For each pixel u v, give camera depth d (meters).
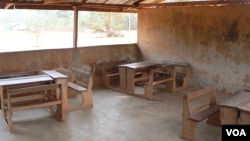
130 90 6.13
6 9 5.60
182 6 6.70
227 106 3.28
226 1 5.88
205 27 6.35
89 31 10.42
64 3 6.17
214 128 4.29
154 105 5.39
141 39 7.75
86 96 5.12
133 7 7.52
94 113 4.87
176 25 6.90
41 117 4.66
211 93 4.48
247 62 5.73
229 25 5.93
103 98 5.83
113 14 10.38
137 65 6.37
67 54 6.41
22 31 8.31
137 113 4.91
